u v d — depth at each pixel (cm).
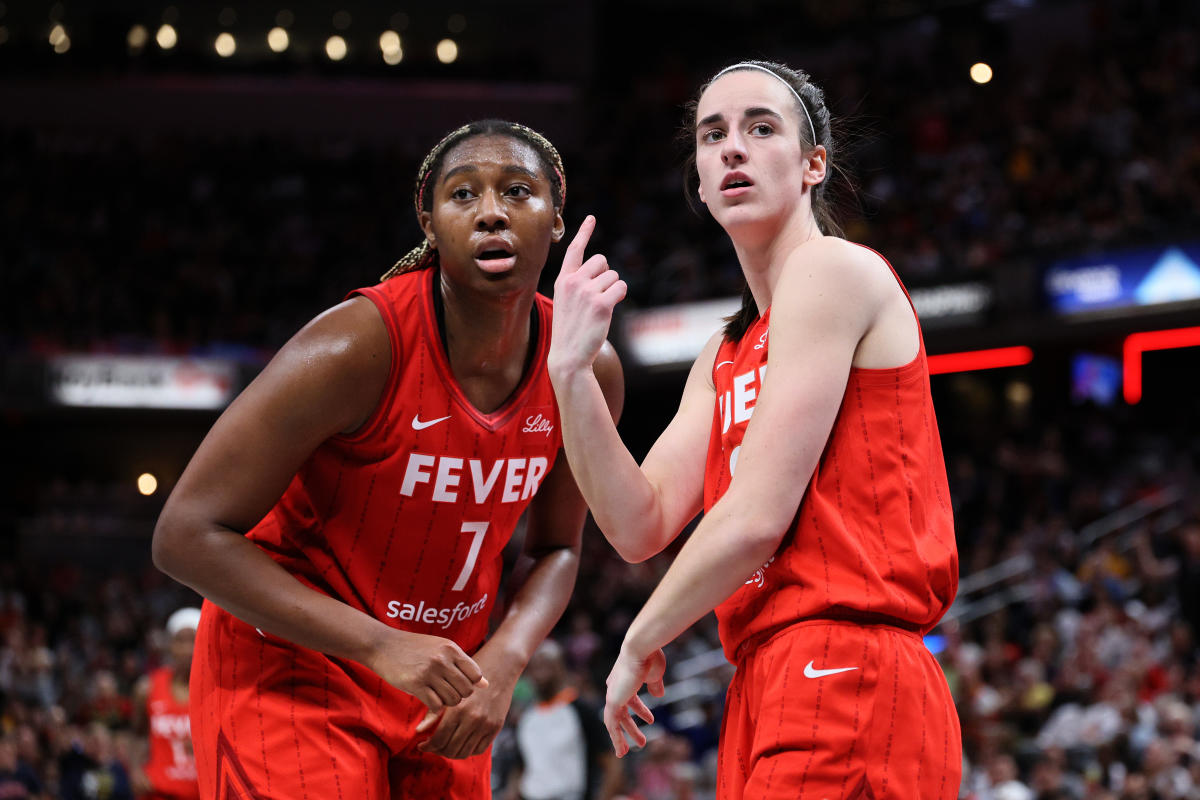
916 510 404
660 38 4453
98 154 4038
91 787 1608
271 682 443
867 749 381
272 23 4484
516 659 468
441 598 461
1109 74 3334
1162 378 2997
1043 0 3678
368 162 4141
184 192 4006
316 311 3766
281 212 4016
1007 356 3002
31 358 3362
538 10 4484
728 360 460
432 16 4509
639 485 438
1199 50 3244
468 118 4325
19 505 3722
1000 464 2816
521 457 458
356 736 446
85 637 2595
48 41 4309
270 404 415
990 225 3023
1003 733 1499
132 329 3628
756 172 431
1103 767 1403
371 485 438
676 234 3591
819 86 497
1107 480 2684
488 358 443
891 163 3484
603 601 2620
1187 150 2900
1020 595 2125
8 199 3891
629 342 3275
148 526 3300
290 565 460
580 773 1216
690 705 1975
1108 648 1767
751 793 389
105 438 3775
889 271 417
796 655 393
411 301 434
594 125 4278
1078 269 2661
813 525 402
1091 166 3033
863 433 405
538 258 434
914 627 405
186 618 1127
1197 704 1597
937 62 3728
